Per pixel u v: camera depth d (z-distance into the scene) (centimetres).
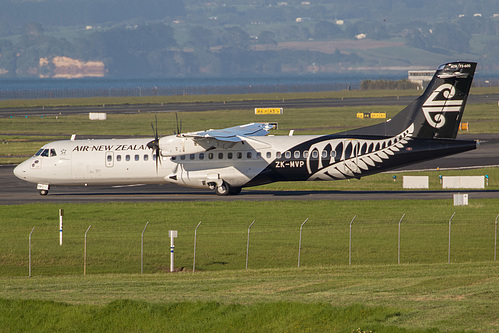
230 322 8006
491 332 7019
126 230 15212
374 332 7244
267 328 7850
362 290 9138
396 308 7894
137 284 10281
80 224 15925
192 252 13225
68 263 12606
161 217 16638
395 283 9600
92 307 8606
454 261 12394
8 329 8369
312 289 9388
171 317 8306
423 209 17088
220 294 9200
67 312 8569
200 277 11031
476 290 8819
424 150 18225
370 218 16088
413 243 13662
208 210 17438
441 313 7669
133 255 13075
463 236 14150
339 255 12912
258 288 9631
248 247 13488
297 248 13425
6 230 15312
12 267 12381
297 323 7819
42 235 14750
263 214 16775
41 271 12131
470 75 17800
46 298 9138
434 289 9019
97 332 8200
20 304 8838
